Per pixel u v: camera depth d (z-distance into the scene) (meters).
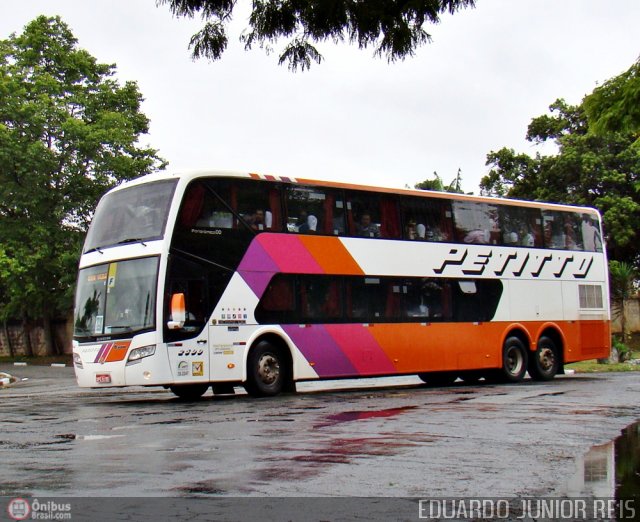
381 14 9.12
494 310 21.14
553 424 11.05
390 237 19.12
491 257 21.22
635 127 9.26
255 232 16.86
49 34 43.28
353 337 18.14
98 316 16.12
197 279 15.93
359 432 10.14
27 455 8.23
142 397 18.14
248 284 16.59
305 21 9.09
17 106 40.03
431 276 19.81
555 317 22.66
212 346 15.99
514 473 7.24
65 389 22.39
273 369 17.00
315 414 12.57
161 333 15.41
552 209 23.11
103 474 7.08
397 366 18.89
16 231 40.28
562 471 7.36
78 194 41.19
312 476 7.02
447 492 6.38
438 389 19.28
